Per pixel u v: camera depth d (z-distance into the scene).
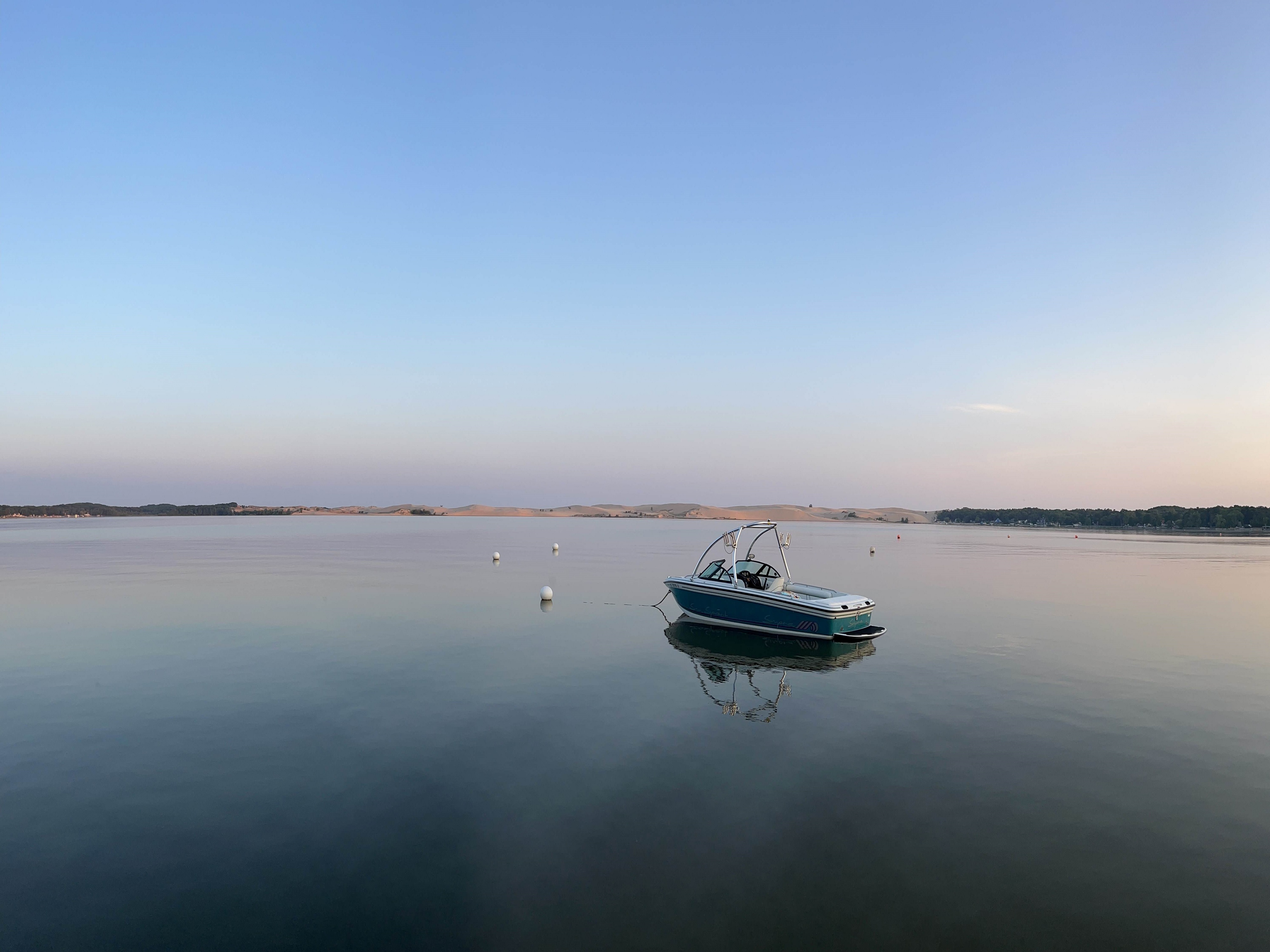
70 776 10.30
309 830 8.66
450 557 55.06
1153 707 14.11
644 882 7.51
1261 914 7.04
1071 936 6.64
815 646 20.17
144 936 6.58
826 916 6.91
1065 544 94.31
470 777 10.30
